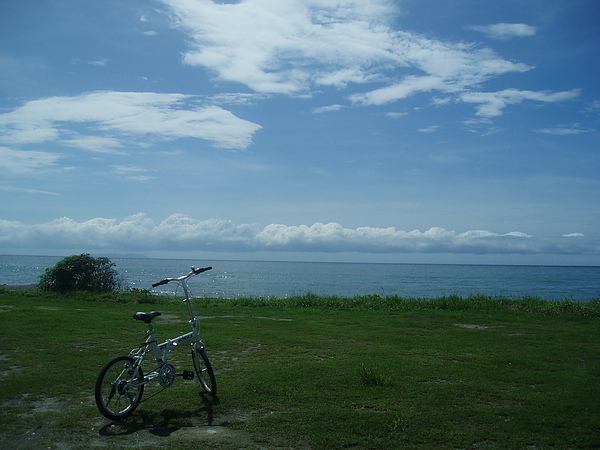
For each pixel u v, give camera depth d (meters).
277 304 19.86
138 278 59.84
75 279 23.47
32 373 7.07
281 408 5.64
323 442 4.60
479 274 109.81
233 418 5.32
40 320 12.54
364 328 12.66
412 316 16.00
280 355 8.77
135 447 4.48
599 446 4.62
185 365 8.04
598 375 7.44
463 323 14.20
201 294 33.69
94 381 6.70
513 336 11.29
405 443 4.62
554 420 5.23
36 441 4.61
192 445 4.53
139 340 10.09
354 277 80.12
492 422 5.18
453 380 6.96
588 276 101.38
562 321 14.88
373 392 6.23
